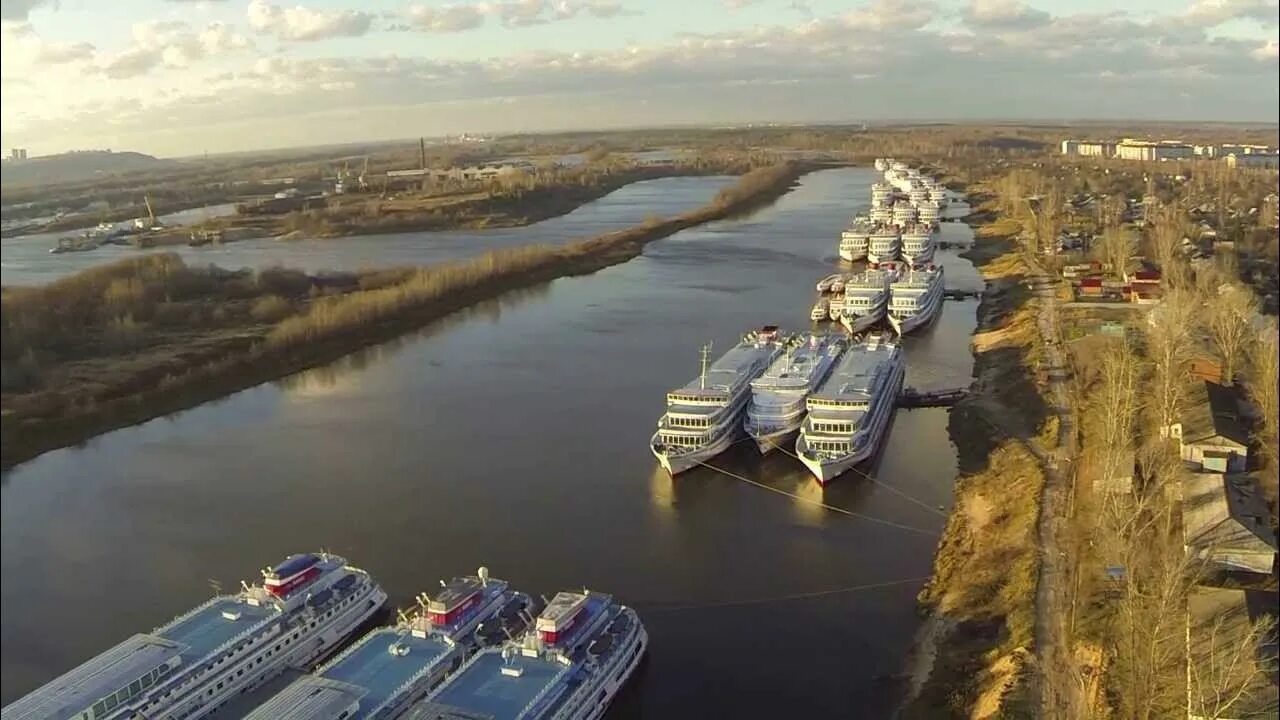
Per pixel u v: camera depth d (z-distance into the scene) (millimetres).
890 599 163375
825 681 142125
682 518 197125
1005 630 144750
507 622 149500
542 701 123875
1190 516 162125
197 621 147625
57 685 127250
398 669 132625
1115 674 127812
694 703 138625
